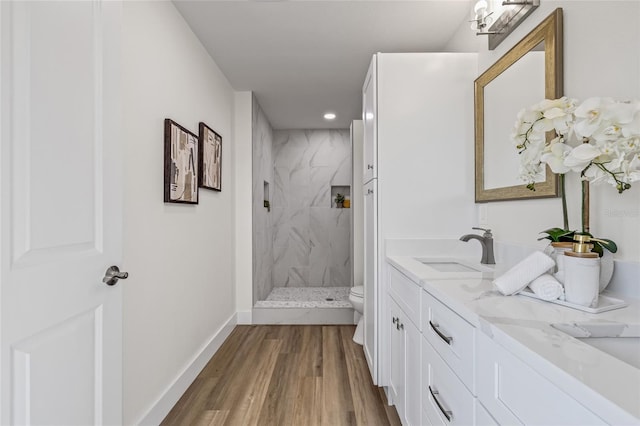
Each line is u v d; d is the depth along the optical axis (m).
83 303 0.97
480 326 0.81
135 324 1.57
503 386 0.72
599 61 1.11
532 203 1.49
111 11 1.09
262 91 3.41
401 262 1.75
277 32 2.31
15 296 0.75
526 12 1.48
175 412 1.87
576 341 0.65
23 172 0.77
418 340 1.36
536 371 0.60
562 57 1.28
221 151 2.89
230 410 1.88
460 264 1.87
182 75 2.12
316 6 2.02
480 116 1.91
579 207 1.20
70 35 0.92
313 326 3.40
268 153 4.43
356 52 2.60
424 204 2.04
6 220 0.73
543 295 0.94
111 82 1.09
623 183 0.91
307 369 2.40
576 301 0.89
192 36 2.28
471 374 0.87
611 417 0.44
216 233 2.79
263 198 4.05
